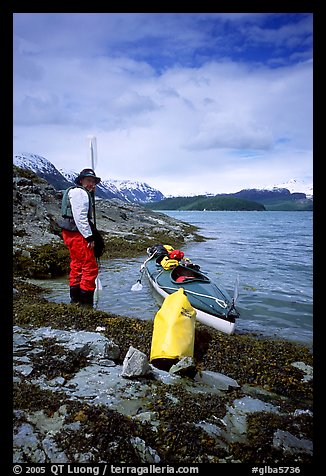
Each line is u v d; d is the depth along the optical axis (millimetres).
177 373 4469
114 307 8727
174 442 3119
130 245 18797
